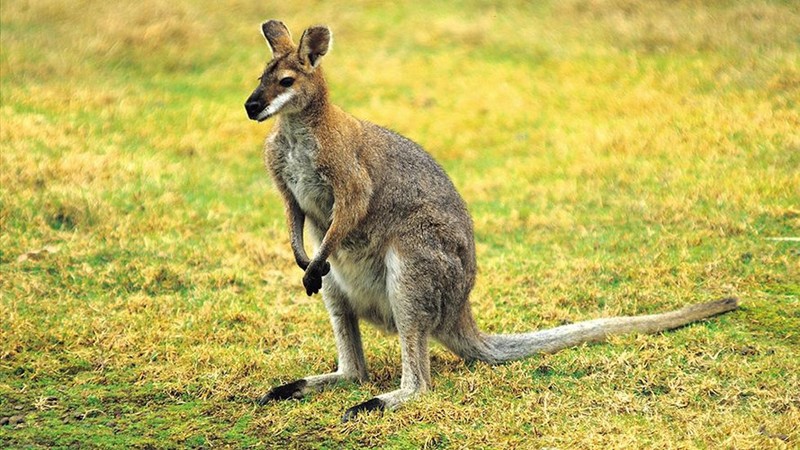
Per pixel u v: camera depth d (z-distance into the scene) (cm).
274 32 1468
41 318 1656
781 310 1638
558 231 2144
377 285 1467
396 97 3091
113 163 2405
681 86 2958
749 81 2903
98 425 1336
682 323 1584
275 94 1385
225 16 3606
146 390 1434
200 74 3234
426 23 3600
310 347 1603
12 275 1820
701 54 3184
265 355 1566
